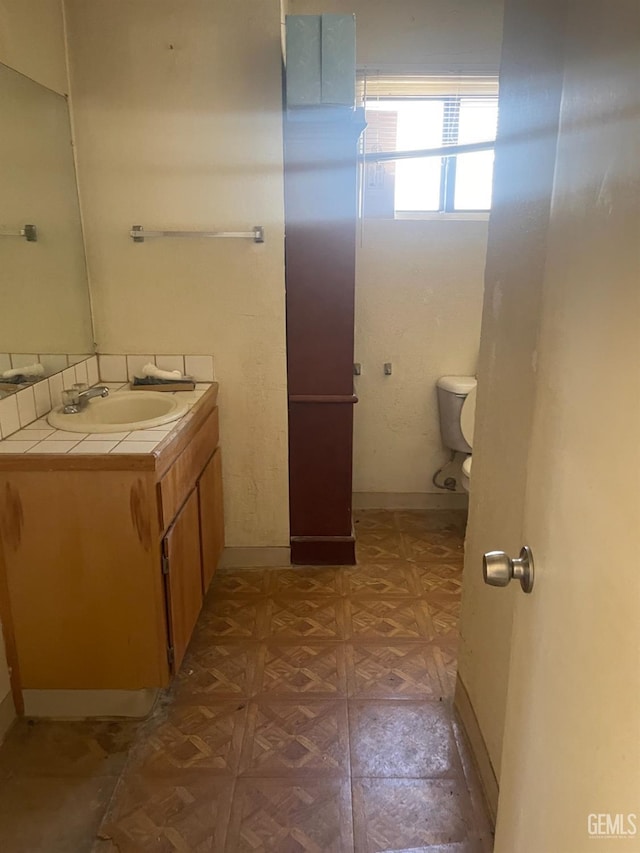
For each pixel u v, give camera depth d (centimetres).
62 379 225
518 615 103
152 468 169
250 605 250
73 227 239
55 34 222
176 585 189
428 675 208
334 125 235
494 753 155
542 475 92
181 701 196
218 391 261
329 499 276
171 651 186
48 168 220
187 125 236
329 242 247
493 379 158
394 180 299
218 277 250
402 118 302
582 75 79
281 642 226
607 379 68
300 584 266
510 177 146
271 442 268
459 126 302
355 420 328
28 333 206
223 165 240
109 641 182
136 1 226
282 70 236
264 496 274
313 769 170
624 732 61
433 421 327
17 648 183
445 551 296
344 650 221
